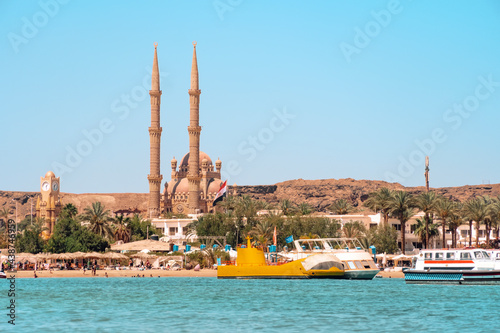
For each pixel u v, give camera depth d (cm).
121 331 5556
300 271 10994
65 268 15138
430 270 9531
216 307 7175
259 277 11475
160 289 9706
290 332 5444
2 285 10956
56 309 7119
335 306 7156
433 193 16300
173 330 5588
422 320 6038
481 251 9269
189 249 14900
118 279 12900
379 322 5944
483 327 5622
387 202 15888
